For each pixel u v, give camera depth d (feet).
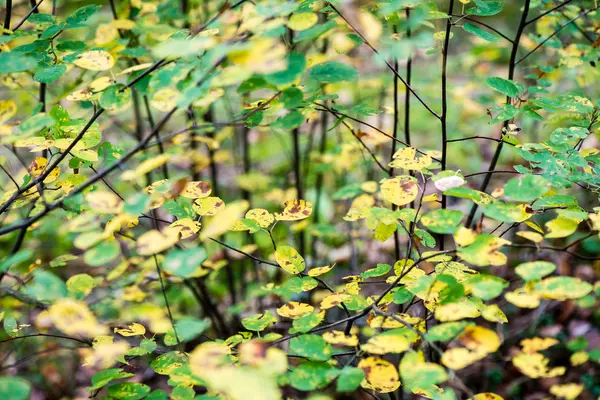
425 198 4.13
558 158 3.98
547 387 5.15
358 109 4.25
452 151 8.63
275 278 6.12
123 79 5.31
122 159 3.56
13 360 5.42
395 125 4.71
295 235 6.56
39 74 3.86
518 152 3.95
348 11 4.23
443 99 4.13
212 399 3.66
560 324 5.59
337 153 5.43
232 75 3.35
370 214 4.07
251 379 3.20
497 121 3.97
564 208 3.92
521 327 5.56
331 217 7.38
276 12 3.45
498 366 5.35
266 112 3.89
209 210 3.93
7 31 3.95
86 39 4.93
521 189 3.52
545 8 4.80
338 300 3.76
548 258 5.74
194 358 3.34
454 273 3.89
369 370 3.47
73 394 5.32
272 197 6.28
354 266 6.14
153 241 3.39
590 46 4.56
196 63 3.62
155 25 4.81
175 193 3.67
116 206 3.48
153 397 3.74
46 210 3.63
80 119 4.03
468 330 3.45
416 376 3.43
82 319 3.34
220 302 6.13
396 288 3.95
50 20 4.18
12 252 4.02
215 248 5.88
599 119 4.21
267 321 3.90
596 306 5.45
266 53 3.26
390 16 4.14
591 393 5.03
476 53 6.91
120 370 3.80
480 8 4.03
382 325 3.69
